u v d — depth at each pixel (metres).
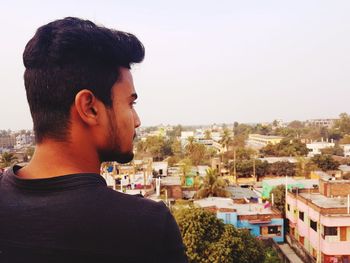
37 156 1.13
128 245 1.00
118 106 1.17
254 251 17.34
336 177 47.56
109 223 1.00
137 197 1.10
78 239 0.98
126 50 1.18
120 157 1.21
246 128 138.50
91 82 1.12
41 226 1.00
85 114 1.11
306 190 30.09
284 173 52.22
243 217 27.78
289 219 28.86
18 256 0.99
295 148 68.56
